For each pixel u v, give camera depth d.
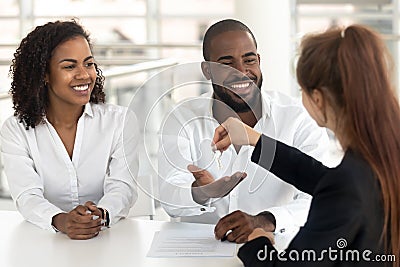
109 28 7.44
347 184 1.46
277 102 2.18
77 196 2.25
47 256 1.83
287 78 4.69
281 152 1.85
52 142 2.21
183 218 2.13
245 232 1.87
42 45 2.11
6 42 5.38
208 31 2.07
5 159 2.21
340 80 1.46
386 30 6.78
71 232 1.96
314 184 1.81
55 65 2.11
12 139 2.21
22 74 2.16
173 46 5.41
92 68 2.15
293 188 2.04
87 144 2.24
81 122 2.23
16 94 2.18
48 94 2.19
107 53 6.11
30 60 2.13
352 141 1.47
